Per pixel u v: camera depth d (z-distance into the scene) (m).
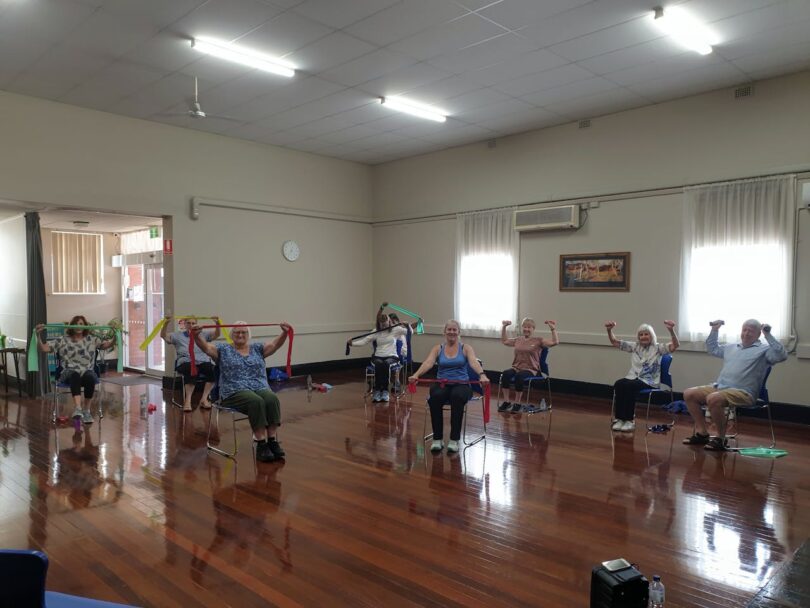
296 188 8.66
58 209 6.76
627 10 4.38
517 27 4.66
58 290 9.57
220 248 7.81
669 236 6.49
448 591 2.50
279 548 2.92
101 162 6.71
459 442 4.91
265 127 7.45
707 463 4.38
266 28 4.66
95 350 5.73
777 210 5.74
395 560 2.79
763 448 4.78
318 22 4.56
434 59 5.31
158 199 7.20
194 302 7.55
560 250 7.39
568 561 2.79
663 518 3.31
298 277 8.72
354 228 9.52
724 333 6.08
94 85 5.89
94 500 3.57
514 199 7.82
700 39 4.87
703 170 6.22
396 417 5.92
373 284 9.78
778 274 5.74
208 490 3.75
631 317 6.79
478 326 8.19
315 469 4.20
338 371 9.23
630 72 5.62
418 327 7.47
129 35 4.76
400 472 4.14
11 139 6.06
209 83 5.87
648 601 2.14
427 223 8.91
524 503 3.54
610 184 6.93
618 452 4.67
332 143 8.27
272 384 7.93
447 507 3.47
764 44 4.98
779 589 2.14
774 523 3.25
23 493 3.68
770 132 5.78
